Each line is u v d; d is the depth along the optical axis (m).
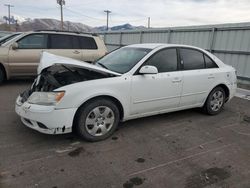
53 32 7.79
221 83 5.20
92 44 8.35
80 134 3.66
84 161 3.22
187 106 4.86
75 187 2.70
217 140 4.07
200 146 3.81
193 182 2.89
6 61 7.18
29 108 3.47
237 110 5.82
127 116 4.07
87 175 2.92
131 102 4.02
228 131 4.48
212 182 2.90
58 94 3.39
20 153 3.33
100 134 3.79
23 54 7.35
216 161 3.38
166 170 3.10
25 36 7.41
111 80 3.77
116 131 4.21
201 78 4.83
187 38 11.29
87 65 3.77
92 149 3.54
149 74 4.12
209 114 5.27
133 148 3.63
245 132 4.47
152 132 4.25
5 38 7.79
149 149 3.63
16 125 4.24
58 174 2.91
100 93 3.63
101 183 2.79
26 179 2.78
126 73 3.97
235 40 9.20
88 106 3.60
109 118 3.85
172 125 4.62
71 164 3.13
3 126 4.18
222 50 9.68
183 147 3.75
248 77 8.85
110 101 3.81
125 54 4.62
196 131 4.40
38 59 7.51
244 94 7.57
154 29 13.25
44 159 3.21
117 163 3.21
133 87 3.96
